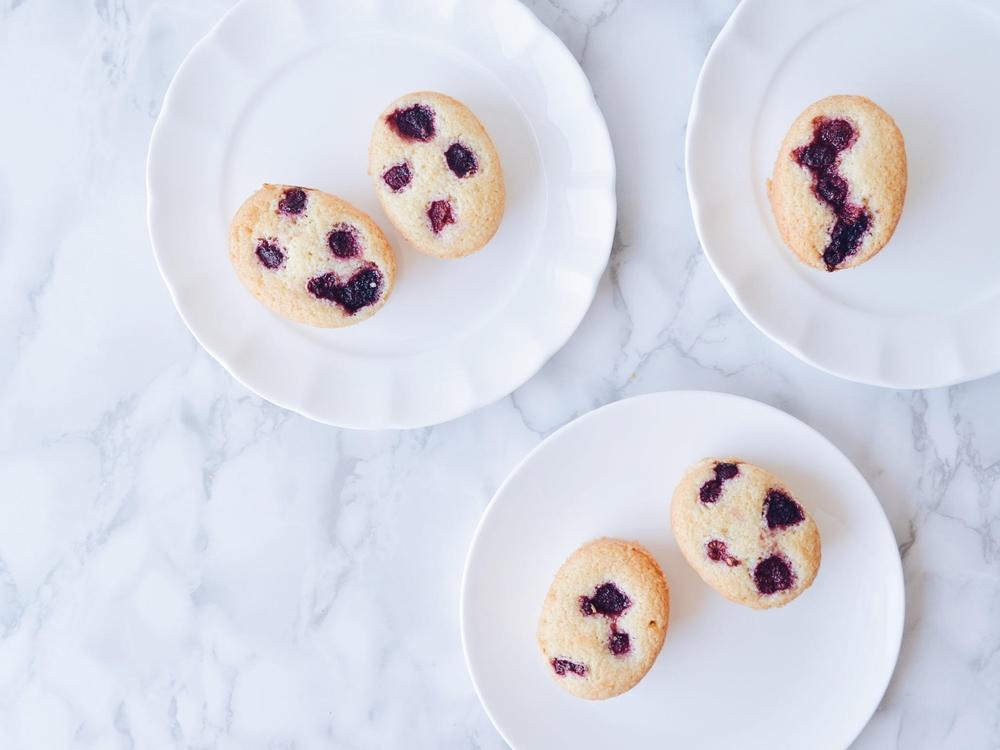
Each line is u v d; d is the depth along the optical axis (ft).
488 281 1.85
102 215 1.93
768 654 1.85
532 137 1.83
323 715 1.94
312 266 1.76
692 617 1.85
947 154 1.81
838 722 1.85
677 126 1.85
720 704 1.86
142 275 1.93
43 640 1.97
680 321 1.88
